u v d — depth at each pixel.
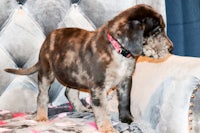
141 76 1.40
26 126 1.31
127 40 1.27
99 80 1.31
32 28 1.53
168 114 1.21
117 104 1.43
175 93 1.21
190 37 1.71
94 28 1.57
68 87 1.47
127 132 1.28
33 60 1.54
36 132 1.25
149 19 1.29
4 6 1.51
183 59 1.31
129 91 1.39
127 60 1.33
